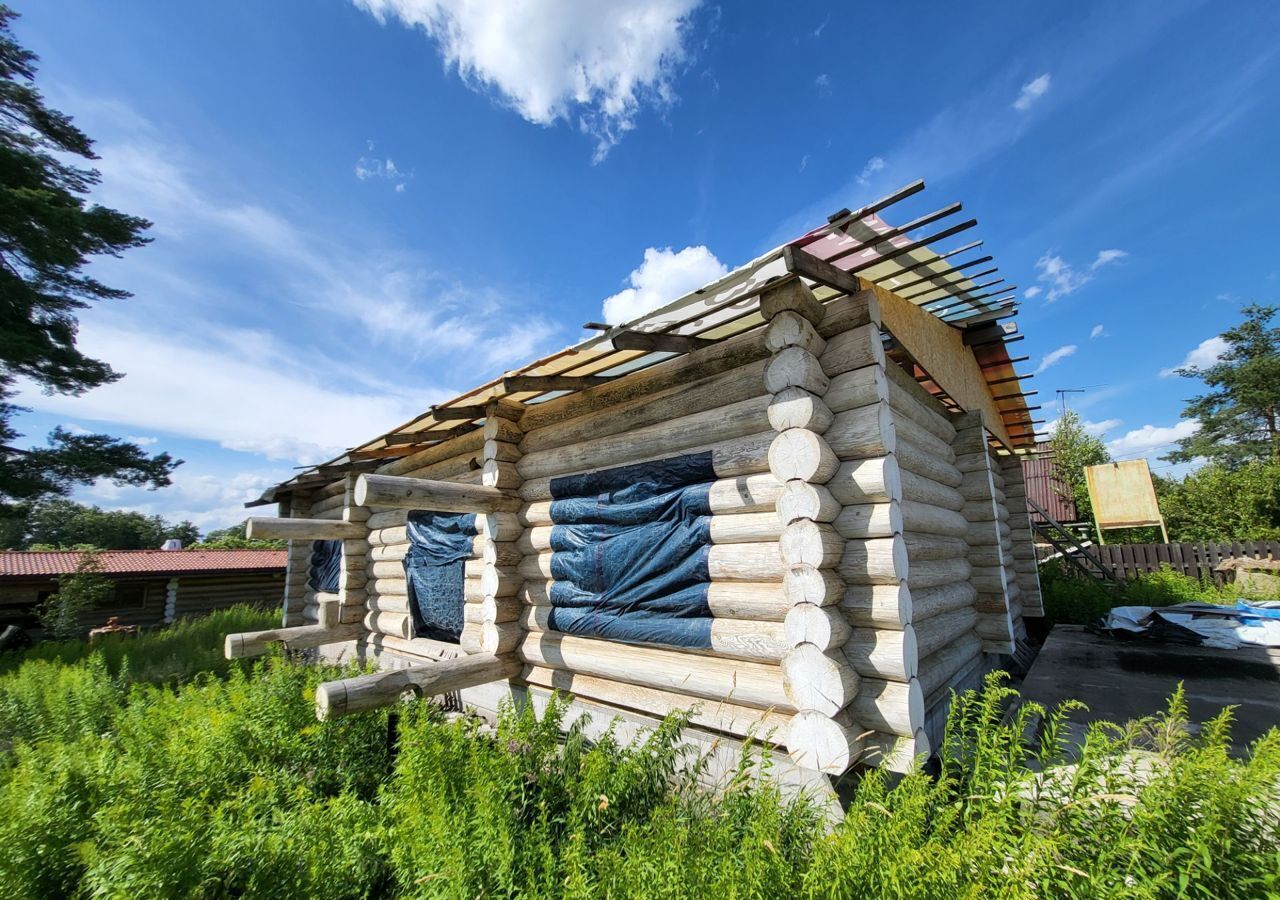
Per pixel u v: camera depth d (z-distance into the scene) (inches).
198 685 312.0
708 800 117.0
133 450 523.8
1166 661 259.4
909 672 130.4
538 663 213.3
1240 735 163.8
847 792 133.6
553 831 115.9
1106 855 77.2
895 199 108.2
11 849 119.3
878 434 136.3
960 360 247.3
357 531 339.9
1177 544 474.6
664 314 144.1
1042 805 92.3
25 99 486.3
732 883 72.9
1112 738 166.9
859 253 141.6
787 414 142.9
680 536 169.9
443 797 112.8
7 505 478.6
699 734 160.9
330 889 102.9
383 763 174.1
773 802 99.0
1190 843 76.1
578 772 133.5
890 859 75.7
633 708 180.7
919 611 161.6
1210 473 658.8
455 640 266.7
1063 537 514.0
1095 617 373.1
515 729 148.0
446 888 91.4
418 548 298.4
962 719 115.7
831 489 142.9
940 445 231.5
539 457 225.3
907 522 166.4
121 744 186.2
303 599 487.5
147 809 130.6
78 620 649.0
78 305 500.4
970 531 245.6
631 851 86.3
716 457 165.2
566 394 221.9
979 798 94.0
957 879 74.5
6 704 256.2
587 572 196.2
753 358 165.9
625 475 189.2
